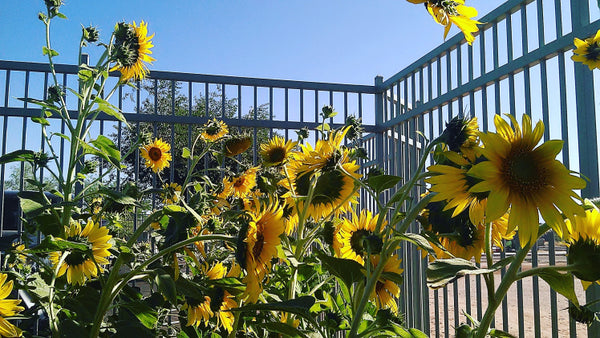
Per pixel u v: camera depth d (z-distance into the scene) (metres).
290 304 1.08
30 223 1.96
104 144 2.13
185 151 3.01
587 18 2.52
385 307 1.45
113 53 2.19
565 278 0.89
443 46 3.50
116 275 1.34
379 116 4.52
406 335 1.13
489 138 0.85
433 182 0.96
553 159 0.84
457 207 0.99
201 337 1.94
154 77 4.17
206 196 2.18
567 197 0.82
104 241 1.66
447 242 1.22
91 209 2.64
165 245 1.40
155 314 1.57
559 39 2.62
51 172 2.06
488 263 0.96
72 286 1.70
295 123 4.44
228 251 2.15
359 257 1.57
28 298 2.09
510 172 0.84
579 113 2.52
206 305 1.68
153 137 4.13
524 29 2.84
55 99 2.19
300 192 1.78
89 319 1.55
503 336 1.05
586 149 2.48
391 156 4.28
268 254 1.25
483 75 3.13
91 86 2.17
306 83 4.47
